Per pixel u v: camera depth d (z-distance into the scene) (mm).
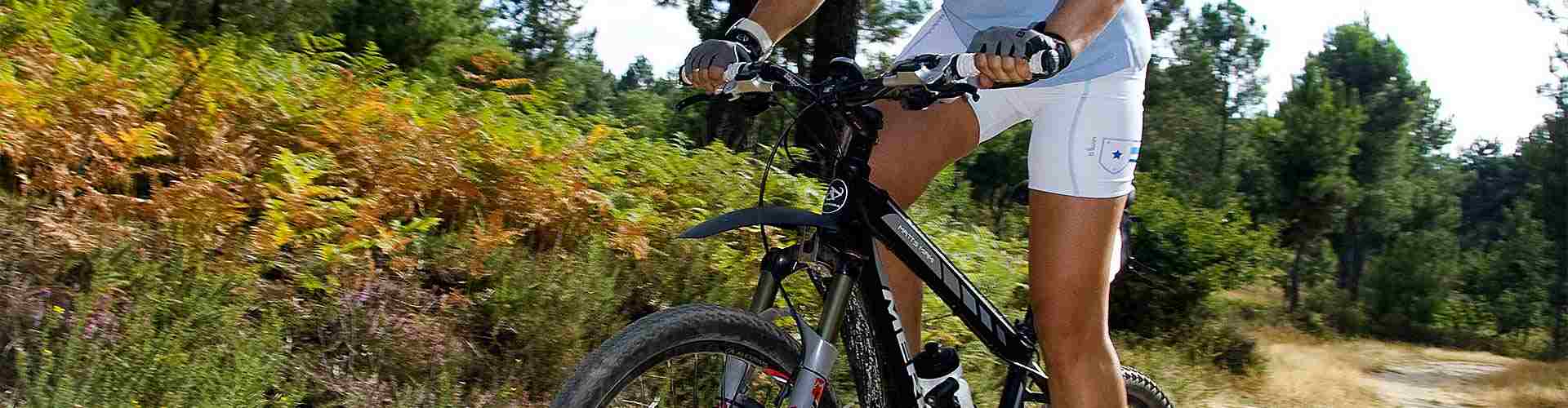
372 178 4359
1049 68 1799
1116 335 12977
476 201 4504
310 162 4129
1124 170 2211
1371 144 57844
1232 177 53344
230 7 11633
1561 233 48312
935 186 6770
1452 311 52625
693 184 5504
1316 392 14297
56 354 2721
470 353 3473
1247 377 14445
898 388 2197
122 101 4215
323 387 3047
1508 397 18562
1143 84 2275
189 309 2996
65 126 3969
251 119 4535
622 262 4336
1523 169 53781
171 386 2684
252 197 3982
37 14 5281
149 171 3873
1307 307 52312
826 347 2035
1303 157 48438
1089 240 2182
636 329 1896
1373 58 67688
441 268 3963
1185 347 15852
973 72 1806
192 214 3537
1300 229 49062
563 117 6336
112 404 2551
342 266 3664
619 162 5504
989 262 5172
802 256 2051
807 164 2117
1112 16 1969
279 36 13047
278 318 3145
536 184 4672
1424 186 64438
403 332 3379
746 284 4398
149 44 5902
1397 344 41312
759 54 2215
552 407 1820
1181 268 17125
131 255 3189
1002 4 2285
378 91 5230
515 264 3951
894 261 2340
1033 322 2422
